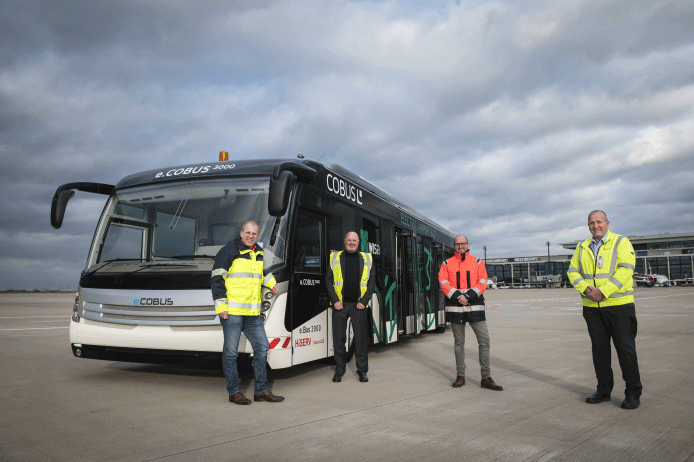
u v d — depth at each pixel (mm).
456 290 6336
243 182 6570
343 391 6160
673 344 10734
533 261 99250
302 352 6406
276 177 5609
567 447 3920
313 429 4438
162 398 5734
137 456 3723
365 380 6824
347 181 8430
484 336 6305
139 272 6281
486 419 4766
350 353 8453
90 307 6543
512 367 7914
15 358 9047
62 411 5113
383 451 3836
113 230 6895
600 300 5246
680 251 87188
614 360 8828
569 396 5793
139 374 7355
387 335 9406
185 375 7273
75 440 4121
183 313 5934
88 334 6477
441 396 5828
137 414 4988
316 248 7074
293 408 5242
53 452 3816
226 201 6516
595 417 4824
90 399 5680
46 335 13227
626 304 5234
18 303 32312
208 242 6418
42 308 26453
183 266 6129
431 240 13430
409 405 5367
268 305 5930
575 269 5602
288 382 6789
